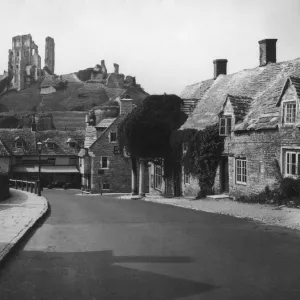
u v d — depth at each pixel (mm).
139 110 31812
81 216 15812
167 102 31703
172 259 8359
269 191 19781
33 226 12398
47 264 8102
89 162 56156
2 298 6254
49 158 64312
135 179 33500
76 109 156375
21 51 184125
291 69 24000
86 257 8617
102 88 173375
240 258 8406
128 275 7301
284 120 19094
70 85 176625
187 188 28094
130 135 31719
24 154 63281
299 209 16250
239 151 22188
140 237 10766
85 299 6156
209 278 7078
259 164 20562
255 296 6211
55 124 122875
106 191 54031
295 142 18375
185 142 27953
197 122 28469
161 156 31578
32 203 20516
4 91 182000
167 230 11828
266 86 24719
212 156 24562
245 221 13680
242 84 27688
